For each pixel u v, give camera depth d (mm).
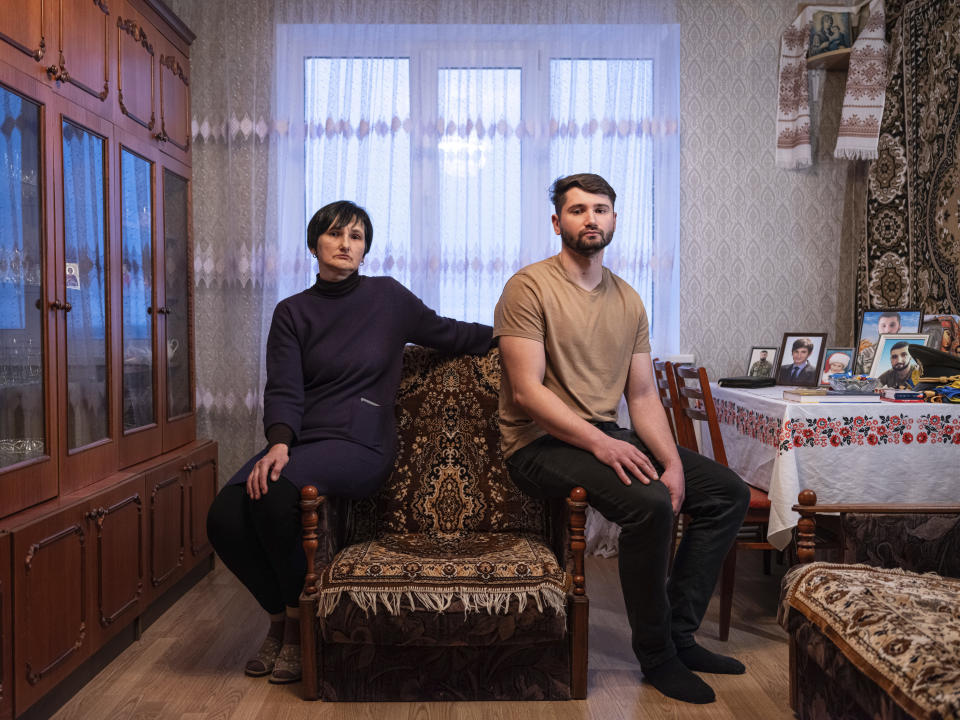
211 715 2156
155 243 3109
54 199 2309
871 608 1672
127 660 2551
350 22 3791
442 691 2258
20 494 2117
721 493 2406
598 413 2418
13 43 2104
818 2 3850
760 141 3908
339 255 2553
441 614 2145
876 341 3262
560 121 3814
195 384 3621
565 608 2209
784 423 2648
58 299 2324
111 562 2486
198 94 3812
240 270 3803
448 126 3811
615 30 3812
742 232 3926
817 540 2623
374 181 3812
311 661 2242
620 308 2453
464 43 3803
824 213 3926
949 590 1806
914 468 2668
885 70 3682
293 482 2279
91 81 2562
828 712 1786
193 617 2959
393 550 2352
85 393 2516
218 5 3789
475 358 2703
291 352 2549
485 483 2613
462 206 3818
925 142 3500
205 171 3830
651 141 3855
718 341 3941
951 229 3307
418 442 2643
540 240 3805
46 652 2092
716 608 3049
